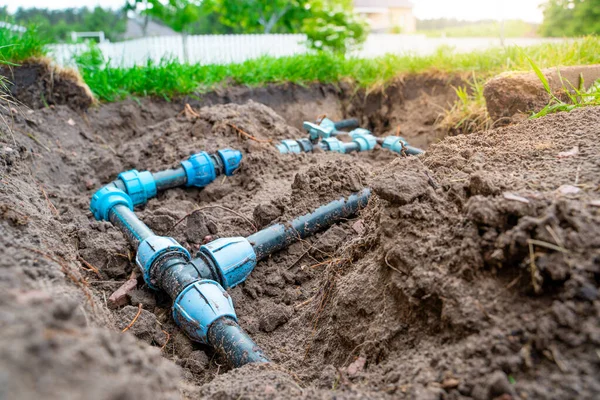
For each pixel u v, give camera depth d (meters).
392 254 0.39
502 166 0.44
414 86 1.23
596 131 0.48
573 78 0.77
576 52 0.95
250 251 0.53
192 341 0.48
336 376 0.37
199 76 1.17
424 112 1.17
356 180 0.63
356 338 0.41
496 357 0.29
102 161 0.82
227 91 1.17
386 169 0.48
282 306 0.51
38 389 0.19
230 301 0.47
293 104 1.26
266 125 0.94
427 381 0.31
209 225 0.62
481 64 1.15
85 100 0.94
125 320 0.47
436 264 0.36
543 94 0.74
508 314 0.31
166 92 1.08
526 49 1.11
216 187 0.75
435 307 0.35
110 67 1.09
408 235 0.39
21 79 0.84
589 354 0.27
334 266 0.50
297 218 0.59
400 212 0.40
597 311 0.28
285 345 0.47
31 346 0.20
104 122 0.96
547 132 0.52
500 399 0.27
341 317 0.43
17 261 0.36
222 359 0.45
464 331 0.32
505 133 0.54
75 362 0.21
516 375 0.28
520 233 0.31
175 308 0.47
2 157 0.61
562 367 0.27
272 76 1.24
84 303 0.36
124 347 0.27
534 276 0.30
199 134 0.87
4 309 0.22
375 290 0.41
